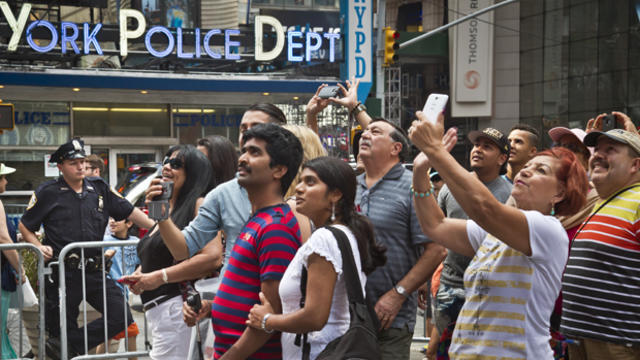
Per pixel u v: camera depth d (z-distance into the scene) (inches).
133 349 217.6
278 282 101.0
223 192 128.4
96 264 207.0
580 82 1236.5
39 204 211.0
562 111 1254.9
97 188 221.3
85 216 214.4
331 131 786.2
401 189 135.0
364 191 139.2
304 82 810.2
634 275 123.2
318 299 93.9
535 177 104.8
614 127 159.3
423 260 130.7
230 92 800.3
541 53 1277.1
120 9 778.8
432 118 95.7
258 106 138.1
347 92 171.6
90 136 759.7
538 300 96.9
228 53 776.3
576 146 157.2
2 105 411.5
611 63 1197.7
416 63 1242.0
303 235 111.3
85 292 204.4
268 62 798.5
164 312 140.2
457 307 163.9
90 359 196.1
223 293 107.1
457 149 1272.1
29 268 232.8
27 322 211.9
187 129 799.7
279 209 106.2
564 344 119.0
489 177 174.7
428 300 230.5
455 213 172.4
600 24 1210.6
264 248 102.7
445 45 1227.2
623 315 122.7
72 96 740.0
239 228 125.0
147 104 784.3
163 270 129.6
